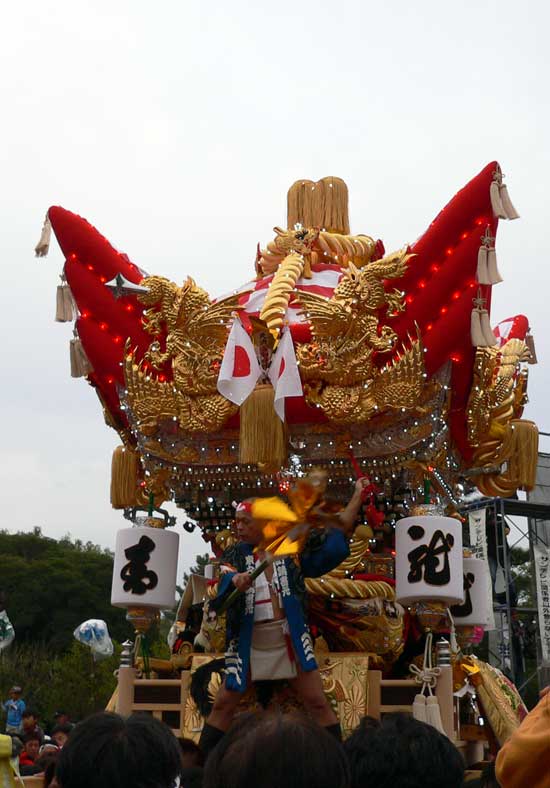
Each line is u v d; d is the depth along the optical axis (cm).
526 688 2317
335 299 717
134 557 770
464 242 705
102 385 796
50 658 3831
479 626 857
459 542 701
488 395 771
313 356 718
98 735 311
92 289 777
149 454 774
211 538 818
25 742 1210
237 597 563
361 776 320
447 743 328
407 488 754
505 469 843
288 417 739
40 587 4256
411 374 703
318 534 586
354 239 851
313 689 580
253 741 254
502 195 702
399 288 737
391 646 712
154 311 762
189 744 558
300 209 892
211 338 739
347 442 736
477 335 686
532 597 2762
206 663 670
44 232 777
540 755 307
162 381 766
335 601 709
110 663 3036
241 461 695
